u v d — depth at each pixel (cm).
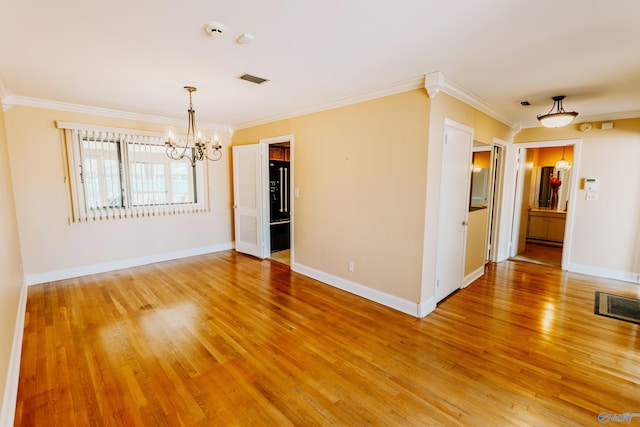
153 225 490
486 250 477
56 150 394
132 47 221
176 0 161
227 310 320
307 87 316
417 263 303
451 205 340
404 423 173
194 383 207
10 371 195
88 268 429
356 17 179
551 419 176
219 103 386
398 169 311
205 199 546
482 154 402
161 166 488
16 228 347
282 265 485
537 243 659
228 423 173
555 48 217
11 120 361
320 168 396
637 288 389
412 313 310
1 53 231
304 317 305
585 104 370
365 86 312
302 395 196
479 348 250
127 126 449
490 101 360
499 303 340
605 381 210
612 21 178
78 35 203
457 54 230
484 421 175
